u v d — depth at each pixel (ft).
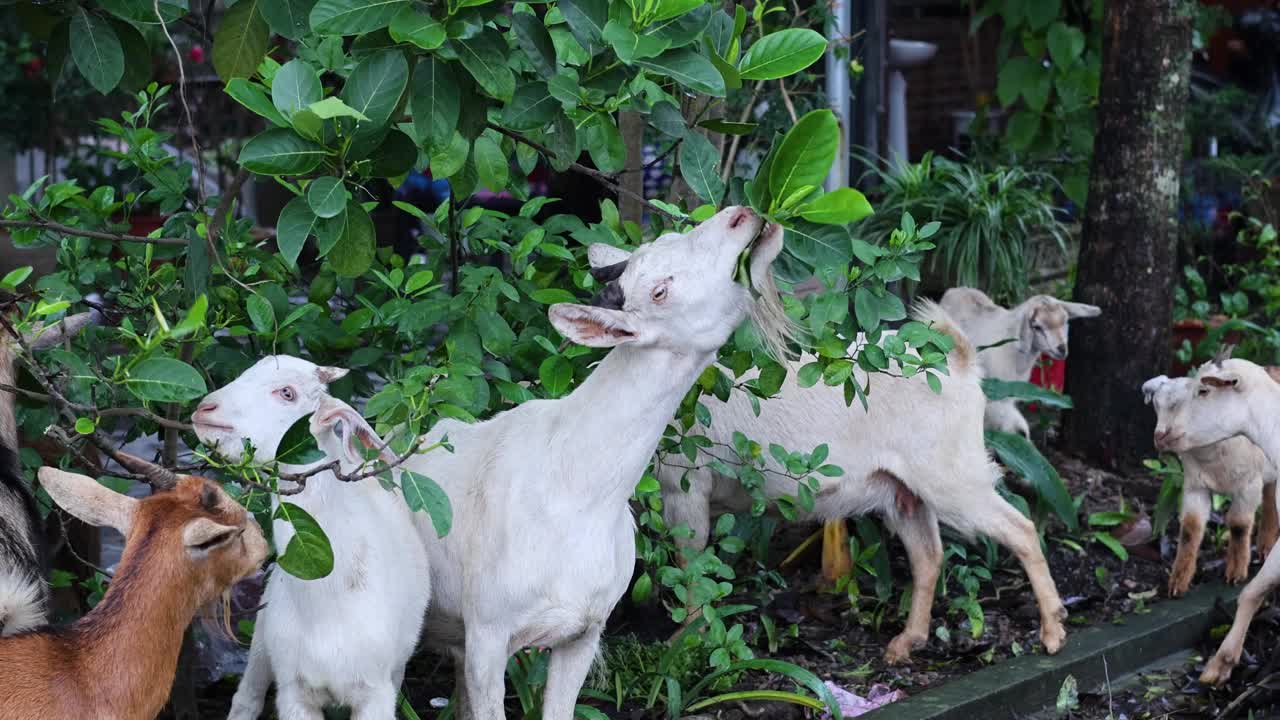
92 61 11.00
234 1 11.00
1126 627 17.92
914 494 16.99
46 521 14.55
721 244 10.59
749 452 15.75
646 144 21.75
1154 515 22.36
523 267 14.75
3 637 8.83
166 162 14.64
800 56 10.89
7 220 11.46
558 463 11.40
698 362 11.00
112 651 8.91
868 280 13.64
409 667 16.05
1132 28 24.61
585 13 10.43
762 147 25.95
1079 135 31.35
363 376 14.70
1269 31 38.88
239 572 9.36
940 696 15.33
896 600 18.94
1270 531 20.63
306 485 10.62
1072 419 25.39
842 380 13.16
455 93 10.04
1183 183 35.01
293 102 9.34
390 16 9.45
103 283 14.28
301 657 10.77
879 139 29.25
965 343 16.99
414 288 13.60
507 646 11.64
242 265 14.10
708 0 11.55
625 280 10.75
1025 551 16.89
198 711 14.16
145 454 21.93
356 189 10.21
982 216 26.02
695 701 15.01
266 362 10.77
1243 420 17.72
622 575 11.85
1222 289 34.99
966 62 36.68
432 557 11.98
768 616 17.99
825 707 14.64
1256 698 16.06
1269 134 36.52
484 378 14.08
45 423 12.92
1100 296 24.98
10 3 11.51
